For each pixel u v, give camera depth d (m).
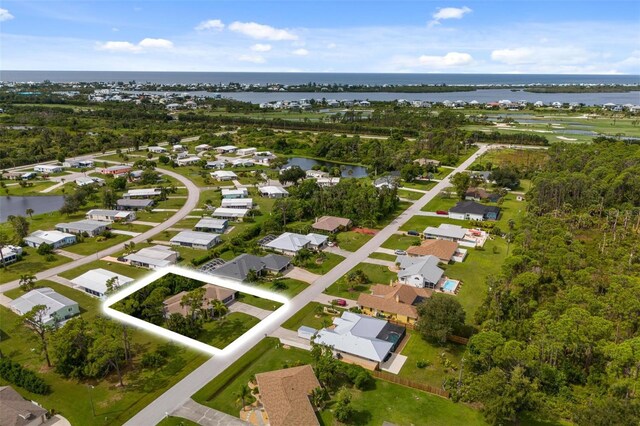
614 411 47.28
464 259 106.62
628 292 73.12
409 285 90.19
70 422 56.41
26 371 64.25
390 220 136.88
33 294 84.50
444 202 155.25
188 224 133.62
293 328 77.50
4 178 187.50
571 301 73.69
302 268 102.25
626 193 132.12
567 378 62.91
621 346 59.06
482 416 57.31
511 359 60.00
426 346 73.00
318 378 62.41
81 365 64.81
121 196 161.88
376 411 58.22
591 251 100.94
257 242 115.75
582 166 167.50
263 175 193.75
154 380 64.38
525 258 90.00
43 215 142.88
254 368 66.81
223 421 56.34
